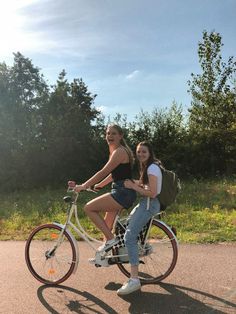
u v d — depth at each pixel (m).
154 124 12.89
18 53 13.36
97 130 12.66
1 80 12.73
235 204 6.56
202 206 6.47
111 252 3.13
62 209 6.77
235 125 12.47
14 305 2.86
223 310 2.68
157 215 3.19
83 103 13.31
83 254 4.04
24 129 12.00
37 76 13.48
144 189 2.99
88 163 12.21
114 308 2.78
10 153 11.66
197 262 3.59
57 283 3.20
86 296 2.98
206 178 11.59
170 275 3.30
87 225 5.17
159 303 2.82
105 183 3.28
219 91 13.64
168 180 3.05
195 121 13.61
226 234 4.52
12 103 12.40
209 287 3.05
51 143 11.85
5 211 7.06
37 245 3.33
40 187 11.51
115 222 3.15
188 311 2.69
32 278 3.37
